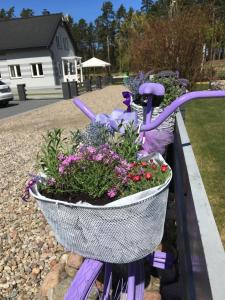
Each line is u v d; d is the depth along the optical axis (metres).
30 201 4.17
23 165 5.88
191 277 1.54
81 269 1.70
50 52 25.27
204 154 5.34
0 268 2.90
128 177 1.54
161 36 8.36
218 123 7.68
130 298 1.80
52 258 2.97
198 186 1.51
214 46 11.06
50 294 2.43
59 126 9.66
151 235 1.46
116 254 1.44
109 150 1.61
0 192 4.61
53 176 1.54
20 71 26.09
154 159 1.77
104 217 1.34
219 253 1.02
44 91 20.41
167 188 1.50
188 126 7.46
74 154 1.63
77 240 1.46
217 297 0.84
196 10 8.98
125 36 30.27
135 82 3.05
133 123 1.94
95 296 2.09
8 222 3.71
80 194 1.50
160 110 2.65
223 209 3.42
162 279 2.38
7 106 16.94
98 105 14.23
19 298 2.54
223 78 11.69
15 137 8.48
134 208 1.33
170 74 3.69
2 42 26.20
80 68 31.61
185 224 2.00
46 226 3.53
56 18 27.56
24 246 3.20
